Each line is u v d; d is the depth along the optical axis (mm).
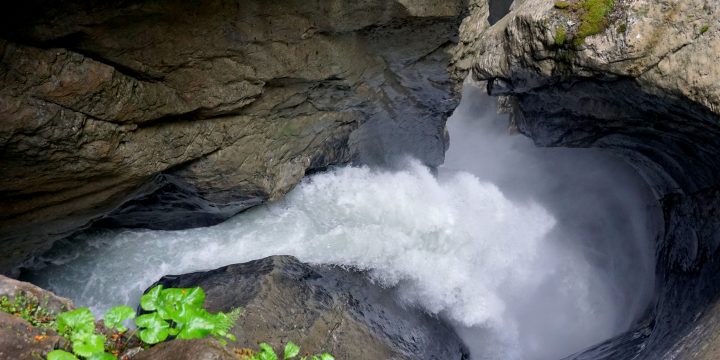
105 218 5758
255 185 5848
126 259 5941
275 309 5141
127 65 4164
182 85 4598
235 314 3705
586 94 5965
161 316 3127
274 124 5754
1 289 2994
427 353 6008
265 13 4602
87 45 3875
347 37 5434
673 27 4824
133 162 4570
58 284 5574
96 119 4094
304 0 4719
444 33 5957
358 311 5805
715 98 4551
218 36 4484
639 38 4980
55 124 3834
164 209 5934
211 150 5223
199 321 3131
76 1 3598
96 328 3195
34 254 5184
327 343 5152
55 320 2967
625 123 5980
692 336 4809
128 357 3051
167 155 4836
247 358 3660
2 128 3596
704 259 5688
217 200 5848
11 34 3498
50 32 3635
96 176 4465
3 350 2629
